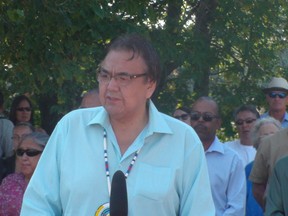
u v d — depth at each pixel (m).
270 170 12.01
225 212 12.21
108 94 6.09
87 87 20.92
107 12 16.30
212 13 27.14
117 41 6.15
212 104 12.59
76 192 6.14
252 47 27.23
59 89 20.78
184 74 26.12
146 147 6.29
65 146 6.30
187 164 6.34
